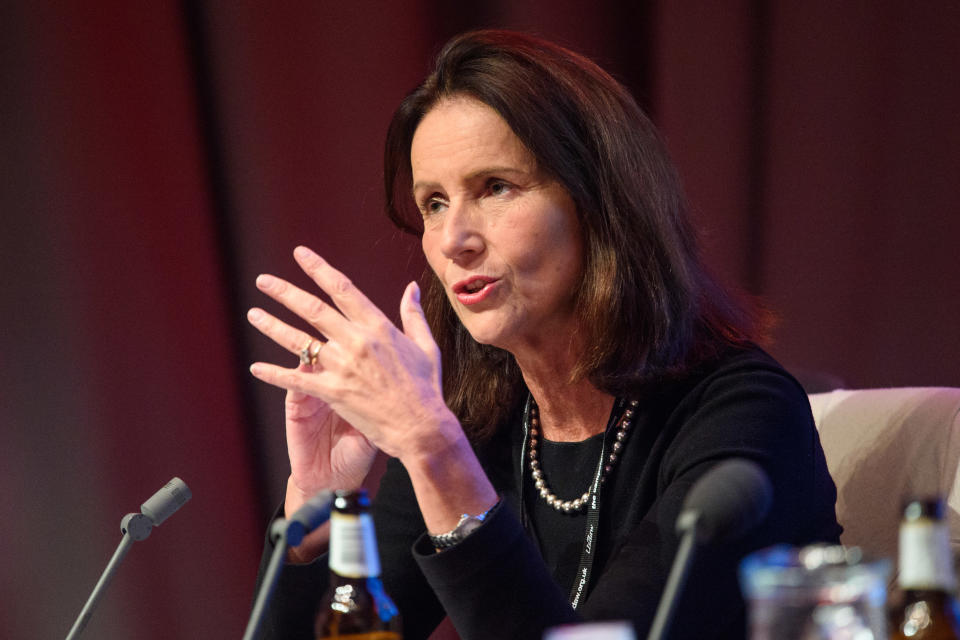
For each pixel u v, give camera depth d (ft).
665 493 15.65
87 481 30.66
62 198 30.30
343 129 30.76
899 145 29.58
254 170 30.76
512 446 19.38
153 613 30.96
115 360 30.66
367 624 11.48
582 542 17.95
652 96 31.22
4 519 30.50
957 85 28.96
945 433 18.81
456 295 17.38
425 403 13.57
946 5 28.94
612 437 18.02
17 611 30.55
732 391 16.70
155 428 30.86
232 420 31.40
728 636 16.21
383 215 30.83
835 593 7.94
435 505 13.48
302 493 16.92
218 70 30.78
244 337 31.42
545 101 17.06
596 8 30.89
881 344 30.09
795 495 15.90
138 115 30.42
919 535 8.89
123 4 30.19
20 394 30.50
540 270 17.12
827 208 30.35
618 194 17.31
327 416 16.99
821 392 25.26
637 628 14.17
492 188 17.24
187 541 31.07
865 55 29.71
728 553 14.71
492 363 19.67
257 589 16.60
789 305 30.78
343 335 13.83
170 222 30.68
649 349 17.37
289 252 30.89
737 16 30.42
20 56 30.04
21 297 30.42
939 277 29.43
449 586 13.12
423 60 30.83
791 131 30.48
